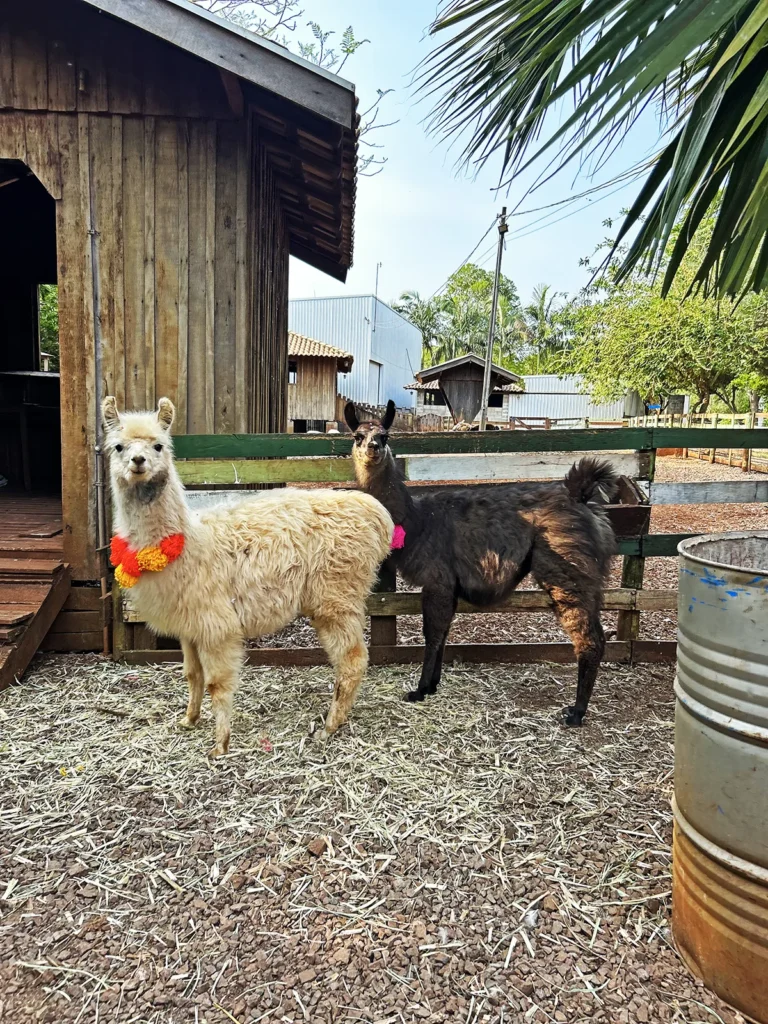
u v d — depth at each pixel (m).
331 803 2.76
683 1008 1.78
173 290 4.64
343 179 5.43
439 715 3.60
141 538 2.91
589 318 22.41
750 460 14.91
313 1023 1.73
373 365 32.25
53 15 4.43
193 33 3.91
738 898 1.71
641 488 4.51
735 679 1.66
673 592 4.39
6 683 3.89
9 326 8.81
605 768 3.06
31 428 7.64
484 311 54.03
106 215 4.58
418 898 2.20
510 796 2.82
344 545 3.28
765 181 1.99
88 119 4.52
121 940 2.03
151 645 4.47
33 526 5.24
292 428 20.91
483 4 2.35
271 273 6.21
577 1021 1.74
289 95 3.97
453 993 1.83
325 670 4.28
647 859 2.39
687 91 2.39
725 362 18.64
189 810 2.71
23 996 1.83
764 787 1.63
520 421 23.48
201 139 4.54
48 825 2.60
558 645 4.45
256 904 2.17
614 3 2.03
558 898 2.20
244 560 3.11
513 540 3.67
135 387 4.69
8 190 7.60
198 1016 1.76
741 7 1.79
